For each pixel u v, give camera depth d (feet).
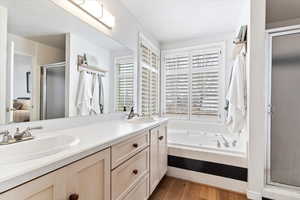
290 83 5.58
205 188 6.58
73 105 4.96
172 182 7.04
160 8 7.33
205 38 10.56
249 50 5.92
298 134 5.54
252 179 5.78
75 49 4.96
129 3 6.97
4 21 3.30
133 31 8.01
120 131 4.30
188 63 11.07
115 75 6.79
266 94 5.84
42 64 4.05
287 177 5.69
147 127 5.16
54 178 2.29
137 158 4.62
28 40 3.74
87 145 2.95
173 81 11.51
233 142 8.13
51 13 4.15
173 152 7.47
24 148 2.97
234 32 9.75
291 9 7.39
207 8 7.28
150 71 10.18
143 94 9.26
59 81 4.51
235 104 7.20
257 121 5.76
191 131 10.42
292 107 5.58
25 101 3.67
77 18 4.82
